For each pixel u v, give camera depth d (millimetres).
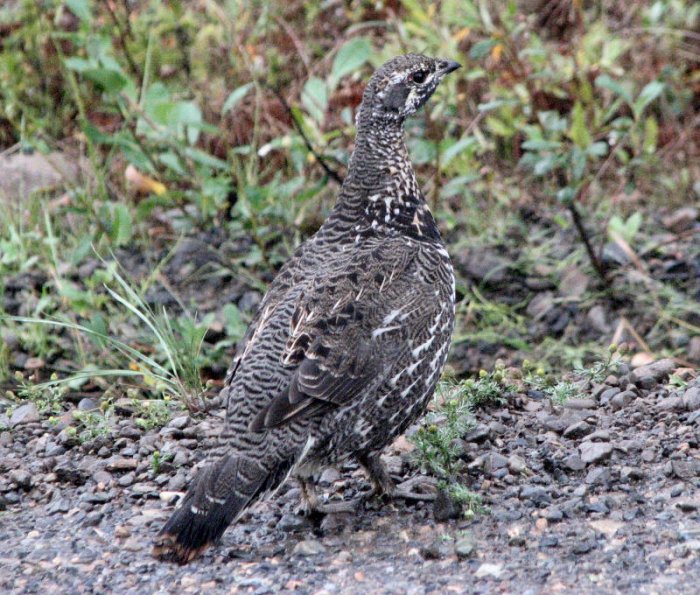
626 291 12617
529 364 10969
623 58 15320
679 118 15375
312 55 15539
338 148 13664
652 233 13680
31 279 12547
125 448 9148
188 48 15281
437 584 6996
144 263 13094
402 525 7875
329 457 7723
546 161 12172
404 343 7828
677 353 11852
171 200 13234
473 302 12430
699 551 7176
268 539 7801
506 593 6832
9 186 13938
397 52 13914
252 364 7555
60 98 15352
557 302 12594
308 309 7688
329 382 7461
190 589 7117
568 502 7910
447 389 9500
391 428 7965
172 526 6984
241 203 12867
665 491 8055
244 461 7199
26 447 9305
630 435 8906
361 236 8414
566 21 15594
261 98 14211
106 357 11445
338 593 6949
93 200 13422
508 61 14477
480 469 8469
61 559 7586
